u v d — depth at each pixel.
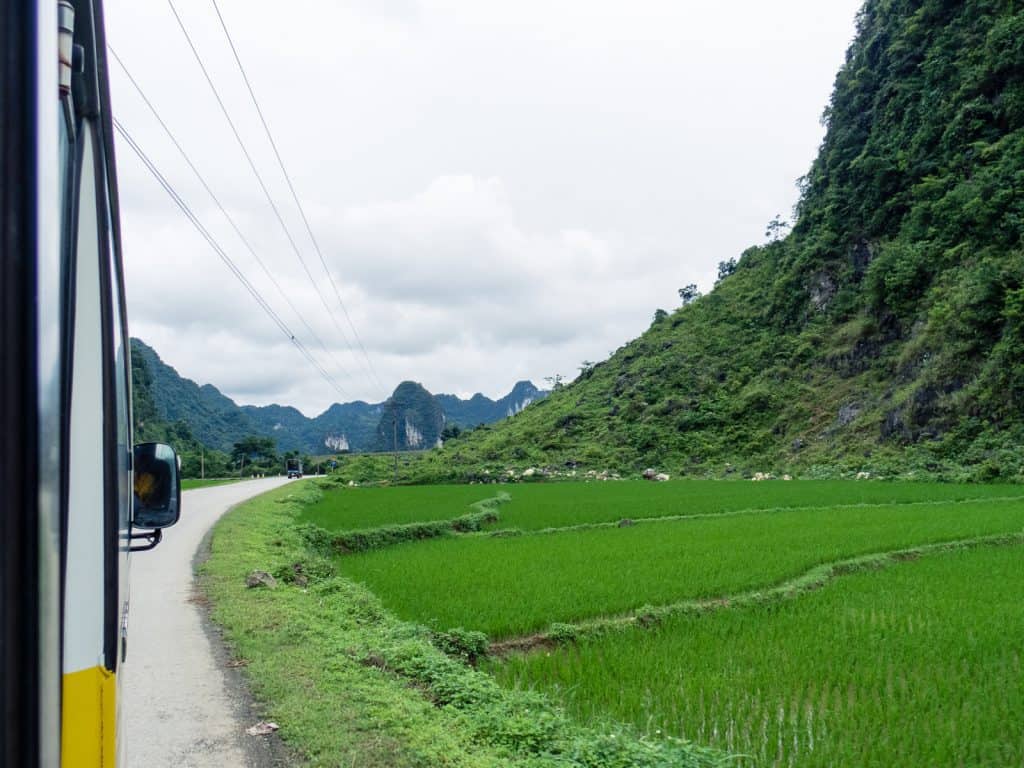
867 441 47.25
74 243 1.67
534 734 5.22
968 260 46.84
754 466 53.03
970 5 54.53
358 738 4.89
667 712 6.60
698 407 63.75
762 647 8.52
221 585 10.43
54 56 1.33
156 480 3.06
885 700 6.62
